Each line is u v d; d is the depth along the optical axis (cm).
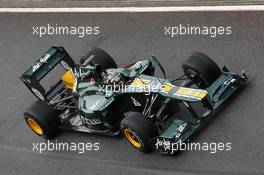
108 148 3141
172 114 3130
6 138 3431
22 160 3266
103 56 3419
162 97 2980
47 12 4275
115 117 3141
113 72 3159
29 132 3428
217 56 3519
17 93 3725
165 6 4000
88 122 3175
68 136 3300
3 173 3216
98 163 3084
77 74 3275
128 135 3019
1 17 4359
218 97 3064
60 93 3406
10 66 3950
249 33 3609
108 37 3922
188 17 3869
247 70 3347
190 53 3378
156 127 2955
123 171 2992
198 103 3175
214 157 2906
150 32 3850
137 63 3209
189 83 3180
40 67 3362
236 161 2862
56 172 3122
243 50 3500
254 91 3186
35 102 3306
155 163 2969
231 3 3853
